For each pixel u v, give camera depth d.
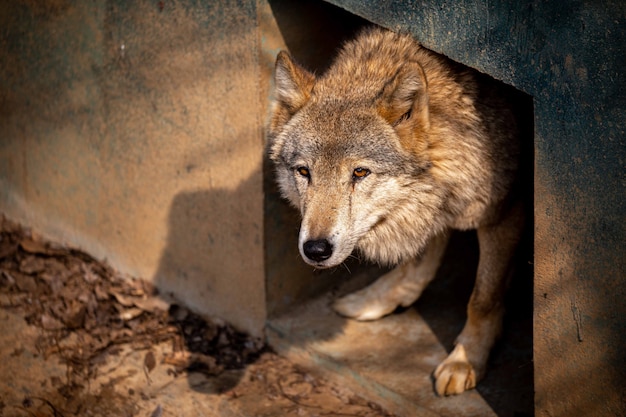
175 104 5.81
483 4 4.07
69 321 6.04
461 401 5.04
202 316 6.23
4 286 6.46
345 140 4.43
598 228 3.93
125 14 5.88
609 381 4.10
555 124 3.96
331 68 4.96
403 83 4.38
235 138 5.54
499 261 5.10
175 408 5.29
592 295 4.05
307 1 5.32
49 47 6.50
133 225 6.49
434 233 5.02
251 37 5.20
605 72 3.71
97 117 6.38
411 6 4.37
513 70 4.05
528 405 4.93
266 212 5.57
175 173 6.02
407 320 5.89
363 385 5.34
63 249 7.00
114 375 5.57
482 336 5.22
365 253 5.18
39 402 5.34
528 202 5.11
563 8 3.77
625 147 3.73
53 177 6.95
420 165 4.58
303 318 5.90
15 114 7.02
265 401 5.34
